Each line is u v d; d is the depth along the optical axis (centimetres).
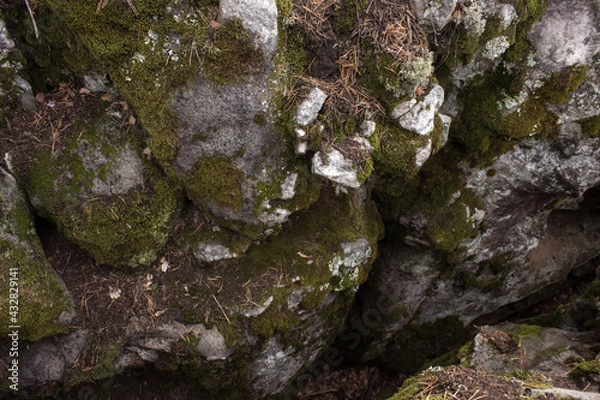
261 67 199
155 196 229
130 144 222
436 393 216
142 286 241
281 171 224
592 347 271
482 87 265
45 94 227
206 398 271
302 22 208
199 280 246
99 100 226
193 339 236
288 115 209
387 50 211
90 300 234
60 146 219
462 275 355
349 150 215
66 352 228
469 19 221
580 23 236
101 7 185
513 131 268
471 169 297
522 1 228
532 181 294
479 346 276
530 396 209
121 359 238
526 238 346
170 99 202
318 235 269
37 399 229
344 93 217
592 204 405
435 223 307
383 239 351
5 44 207
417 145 226
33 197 220
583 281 425
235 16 185
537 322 361
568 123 266
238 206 229
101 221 224
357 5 209
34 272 212
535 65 249
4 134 216
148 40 191
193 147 213
